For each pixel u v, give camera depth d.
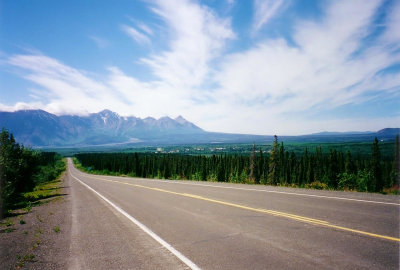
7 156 24.69
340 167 62.88
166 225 7.52
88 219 9.45
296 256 4.55
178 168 82.88
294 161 76.94
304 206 8.49
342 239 5.22
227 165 75.38
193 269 4.36
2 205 14.38
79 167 153.88
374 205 8.05
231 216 7.92
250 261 4.50
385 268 3.92
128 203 12.69
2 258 5.71
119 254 5.37
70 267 4.86
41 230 8.27
